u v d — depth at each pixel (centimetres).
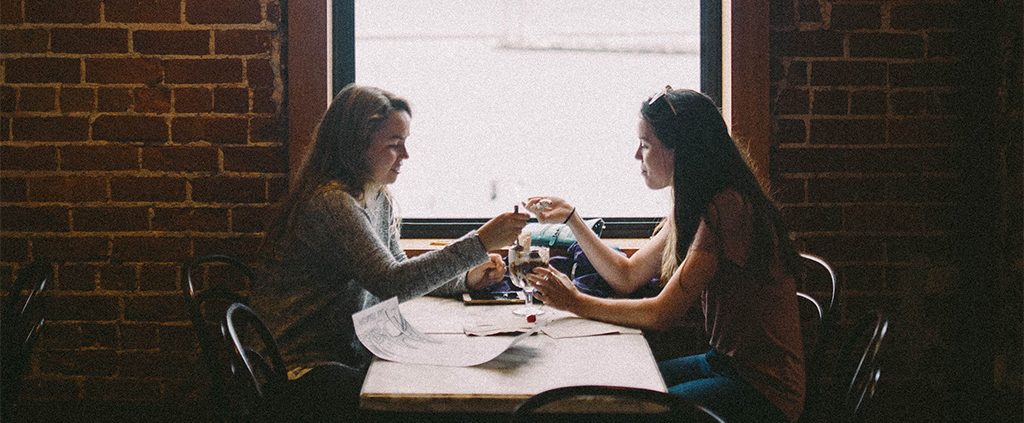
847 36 239
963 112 238
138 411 248
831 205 241
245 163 242
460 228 262
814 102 240
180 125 242
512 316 183
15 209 243
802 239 242
